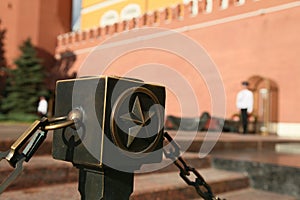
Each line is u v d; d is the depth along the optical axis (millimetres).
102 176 1080
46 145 3688
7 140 3412
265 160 4312
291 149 7434
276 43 13039
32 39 24109
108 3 22578
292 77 12438
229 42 14477
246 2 14117
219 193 3623
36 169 2865
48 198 2494
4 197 2500
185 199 3188
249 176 4086
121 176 1129
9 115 18078
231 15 14555
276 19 13133
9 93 21344
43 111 18141
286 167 3713
